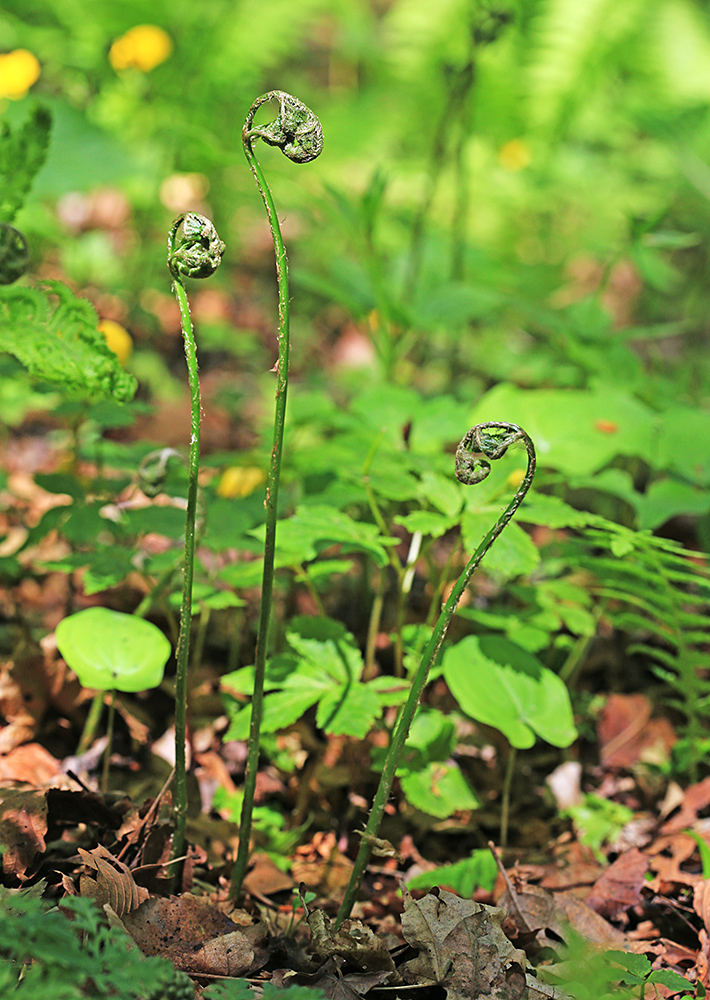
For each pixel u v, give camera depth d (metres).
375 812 1.19
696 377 1.74
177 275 1.15
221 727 1.36
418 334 1.68
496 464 1.31
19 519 1.55
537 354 1.69
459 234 1.69
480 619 1.34
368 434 1.39
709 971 1.22
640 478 1.64
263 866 1.27
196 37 2.01
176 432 1.70
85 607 1.46
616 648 1.47
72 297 1.24
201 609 1.34
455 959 1.18
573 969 1.19
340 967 1.19
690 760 1.36
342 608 1.48
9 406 1.64
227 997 1.11
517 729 1.27
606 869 1.28
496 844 1.32
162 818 1.22
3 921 1.09
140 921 1.17
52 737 1.34
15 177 1.28
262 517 1.37
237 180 2.04
